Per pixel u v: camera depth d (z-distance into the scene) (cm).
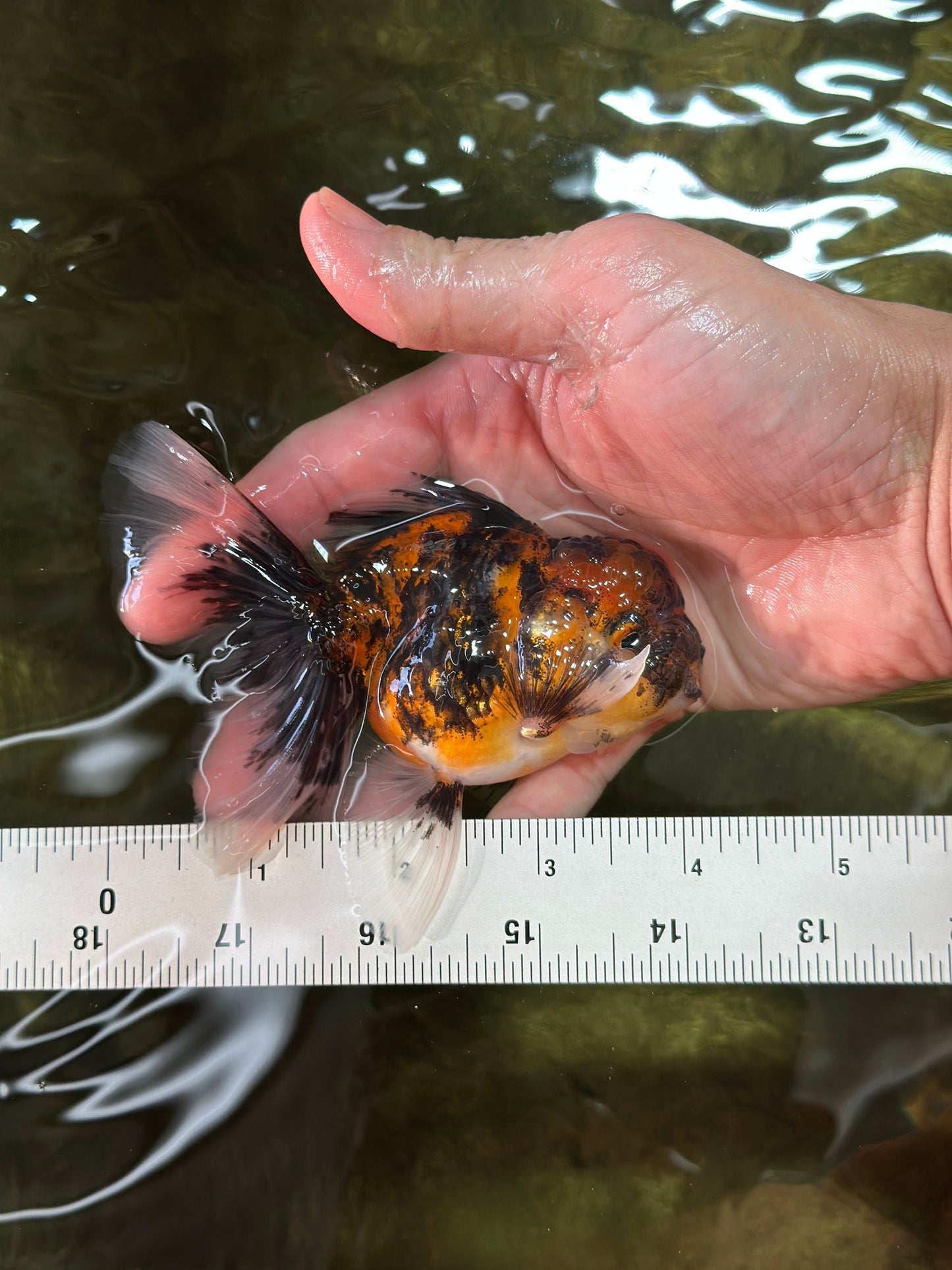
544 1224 25
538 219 27
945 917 25
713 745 26
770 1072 26
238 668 25
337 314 27
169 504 24
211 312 27
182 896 25
